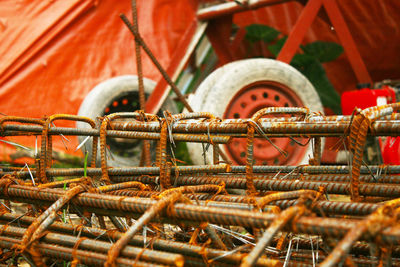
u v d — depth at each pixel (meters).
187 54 5.94
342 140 1.48
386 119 1.46
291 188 1.72
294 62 7.14
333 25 5.39
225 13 5.92
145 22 6.98
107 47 6.74
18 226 1.96
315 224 1.07
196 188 1.60
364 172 1.99
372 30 7.00
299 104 5.03
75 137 6.35
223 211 1.23
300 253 1.73
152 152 6.00
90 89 6.63
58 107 6.45
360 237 1.00
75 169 2.28
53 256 1.52
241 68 4.80
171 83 4.98
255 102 4.93
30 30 6.29
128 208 1.45
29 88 6.29
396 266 1.52
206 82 5.21
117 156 6.05
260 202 1.37
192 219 1.30
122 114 2.10
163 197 1.33
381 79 7.40
